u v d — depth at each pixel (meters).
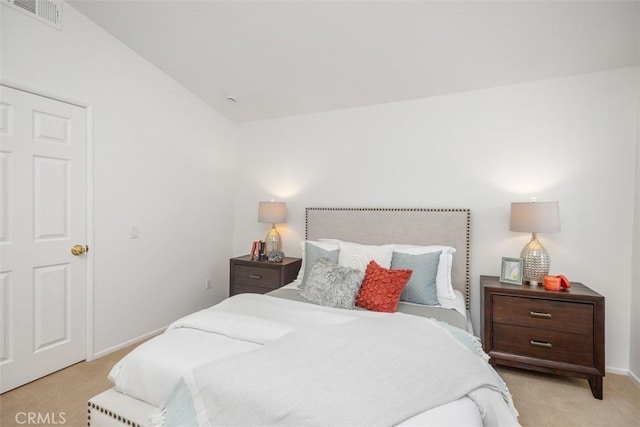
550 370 2.16
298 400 1.08
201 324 1.73
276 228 3.75
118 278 2.71
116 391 1.55
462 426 1.03
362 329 1.54
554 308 2.16
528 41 2.23
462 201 2.88
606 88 2.45
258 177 3.87
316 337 1.45
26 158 2.12
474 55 2.42
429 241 2.92
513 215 2.44
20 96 2.09
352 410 1.03
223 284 3.87
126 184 2.76
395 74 2.74
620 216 2.41
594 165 2.48
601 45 2.20
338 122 3.41
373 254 2.63
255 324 1.64
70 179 2.37
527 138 2.67
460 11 2.04
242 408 1.12
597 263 2.47
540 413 1.91
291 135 3.66
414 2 2.01
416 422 1.03
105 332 2.61
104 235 2.59
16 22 2.05
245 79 3.08
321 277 2.39
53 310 2.29
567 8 1.94
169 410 1.24
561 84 2.58
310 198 3.56
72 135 2.37
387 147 3.18
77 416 1.83
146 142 2.92
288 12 2.20
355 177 3.32
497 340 2.30
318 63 2.71
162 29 2.51
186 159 3.34
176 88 3.21
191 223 3.42
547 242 2.61
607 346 2.44
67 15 2.32
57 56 2.27
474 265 2.84
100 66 2.54
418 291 2.36
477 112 2.83
